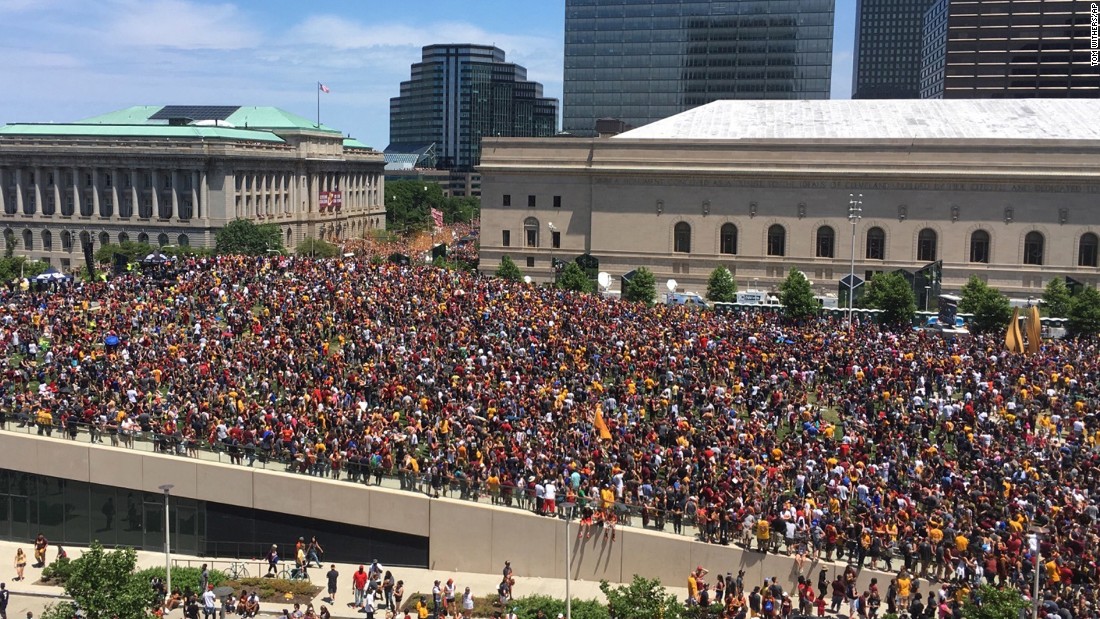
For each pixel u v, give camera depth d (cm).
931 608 4897
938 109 17475
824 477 5988
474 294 11019
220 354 8150
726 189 16175
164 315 9656
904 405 7394
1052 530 5131
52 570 6375
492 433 6650
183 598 5756
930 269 13462
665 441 6650
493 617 5503
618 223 16675
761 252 16125
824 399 7850
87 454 7069
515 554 6300
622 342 8906
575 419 6831
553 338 8738
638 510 6006
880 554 5338
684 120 17725
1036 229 15125
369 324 9225
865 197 15662
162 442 6938
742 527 5719
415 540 6556
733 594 5250
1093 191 14875
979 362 8762
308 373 7894
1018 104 17538
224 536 6925
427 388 7500
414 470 6475
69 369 7731
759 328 10231
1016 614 4466
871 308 12862
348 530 6669
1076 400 7606
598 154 16650
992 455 6178
